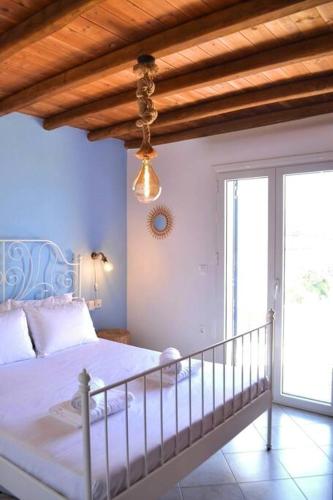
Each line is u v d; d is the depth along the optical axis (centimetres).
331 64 249
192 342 414
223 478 249
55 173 382
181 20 204
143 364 292
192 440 203
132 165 453
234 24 189
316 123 331
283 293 357
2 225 340
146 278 446
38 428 192
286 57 227
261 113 344
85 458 149
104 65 239
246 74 247
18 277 352
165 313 433
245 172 371
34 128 363
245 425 250
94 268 423
